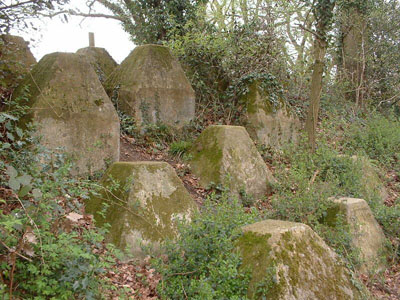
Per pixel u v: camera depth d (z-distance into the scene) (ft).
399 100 45.39
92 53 33.37
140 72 26.05
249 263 11.16
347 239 16.12
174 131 27.14
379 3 44.27
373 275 15.46
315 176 22.57
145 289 12.17
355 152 30.60
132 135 25.17
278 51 34.27
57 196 13.12
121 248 13.58
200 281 10.81
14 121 17.53
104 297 10.76
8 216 10.01
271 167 26.91
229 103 31.40
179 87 27.50
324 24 28.94
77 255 9.95
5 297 8.84
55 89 18.62
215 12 35.06
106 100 20.42
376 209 20.81
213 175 21.33
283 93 32.83
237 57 32.78
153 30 38.34
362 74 42.70
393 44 44.27
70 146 18.75
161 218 14.83
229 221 13.25
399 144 33.19
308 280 11.03
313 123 29.27
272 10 33.76
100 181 15.96
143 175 15.37
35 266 10.02
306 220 17.67
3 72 19.38
